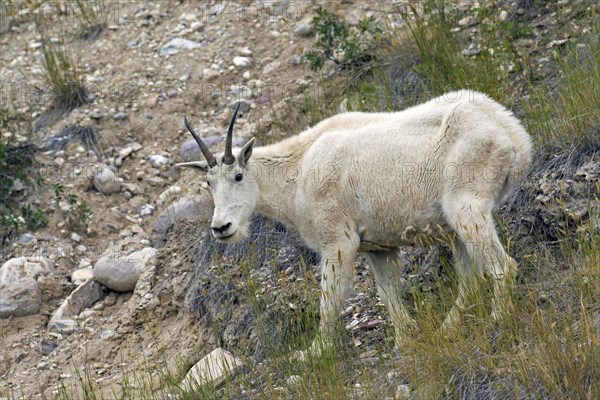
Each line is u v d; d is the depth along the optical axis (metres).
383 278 15.09
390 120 14.73
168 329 18.16
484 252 13.41
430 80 20.44
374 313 15.89
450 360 13.04
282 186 15.35
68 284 20.20
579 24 20.50
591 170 15.59
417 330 13.63
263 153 15.46
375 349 14.56
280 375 14.49
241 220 15.19
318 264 17.44
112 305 19.44
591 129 16.44
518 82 19.42
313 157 15.03
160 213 21.12
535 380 12.35
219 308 17.42
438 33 21.08
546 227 15.55
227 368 15.59
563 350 12.49
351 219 14.79
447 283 15.37
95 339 18.45
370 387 12.95
